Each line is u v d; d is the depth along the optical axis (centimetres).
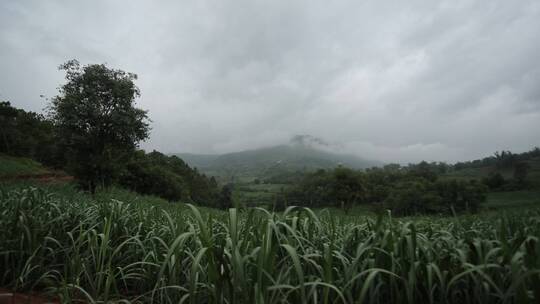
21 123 5441
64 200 531
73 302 303
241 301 221
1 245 373
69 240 397
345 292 245
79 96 2084
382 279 277
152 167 3922
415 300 270
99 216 428
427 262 274
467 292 267
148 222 441
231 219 216
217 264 219
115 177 2177
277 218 298
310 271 287
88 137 2094
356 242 319
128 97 2228
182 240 239
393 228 303
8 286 357
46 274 334
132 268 371
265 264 214
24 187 534
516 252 239
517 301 217
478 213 536
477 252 267
